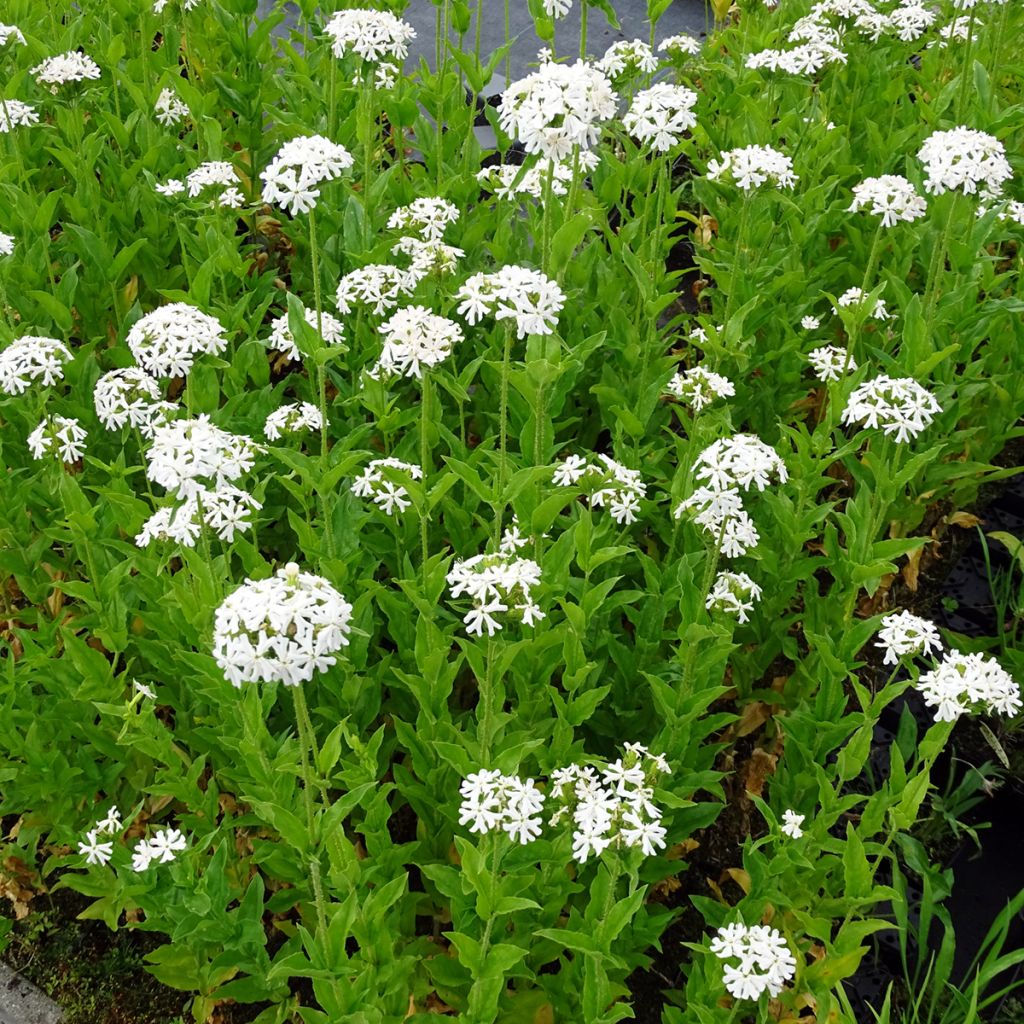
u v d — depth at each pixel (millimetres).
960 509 1095
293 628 516
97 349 1139
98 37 1421
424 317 772
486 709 662
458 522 869
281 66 1477
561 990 690
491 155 1500
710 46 1463
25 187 1172
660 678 739
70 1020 761
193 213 1154
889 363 911
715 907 720
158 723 716
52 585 847
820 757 788
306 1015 640
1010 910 726
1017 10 1425
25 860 813
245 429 936
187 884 667
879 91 1362
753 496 968
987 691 668
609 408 908
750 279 1047
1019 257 1184
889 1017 747
